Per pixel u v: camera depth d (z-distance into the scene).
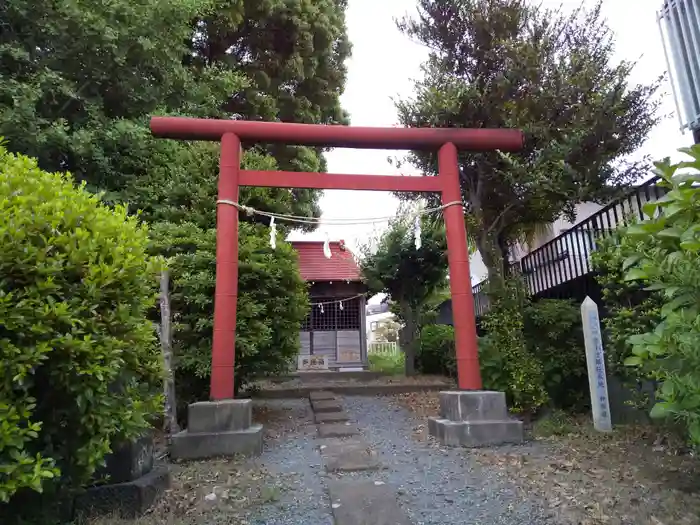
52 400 2.96
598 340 6.26
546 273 9.22
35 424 2.56
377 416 7.86
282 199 8.91
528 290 9.17
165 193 7.94
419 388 10.56
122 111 8.46
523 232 10.76
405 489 4.15
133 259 3.32
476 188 8.77
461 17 8.13
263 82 12.85
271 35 13.14
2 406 2.46
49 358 2.78
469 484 4.26
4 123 6.16
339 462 4.89
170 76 8.81
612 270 5.76
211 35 12.16
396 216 8.51
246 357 7.03
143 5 7.75
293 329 7.66
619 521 3.30
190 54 11.49
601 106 7.16
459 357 6.38
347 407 8.80
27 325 2.62
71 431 3.03
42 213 2.89
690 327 2.92
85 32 7.06
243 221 8.30
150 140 8.36
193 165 8.16
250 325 6.93
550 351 7.31
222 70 11.03
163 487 3.96
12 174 3.07
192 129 6.46
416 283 12.59
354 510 3.61
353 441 5.98
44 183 3.12
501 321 7.09
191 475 4.56
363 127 6.70
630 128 7.48
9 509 2.82
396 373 13.35
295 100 13.63
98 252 3.13
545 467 4.64
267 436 6.40
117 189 8.20
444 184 6.75
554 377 7.09
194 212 7.68
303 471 4.75
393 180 6.74
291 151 13.77
